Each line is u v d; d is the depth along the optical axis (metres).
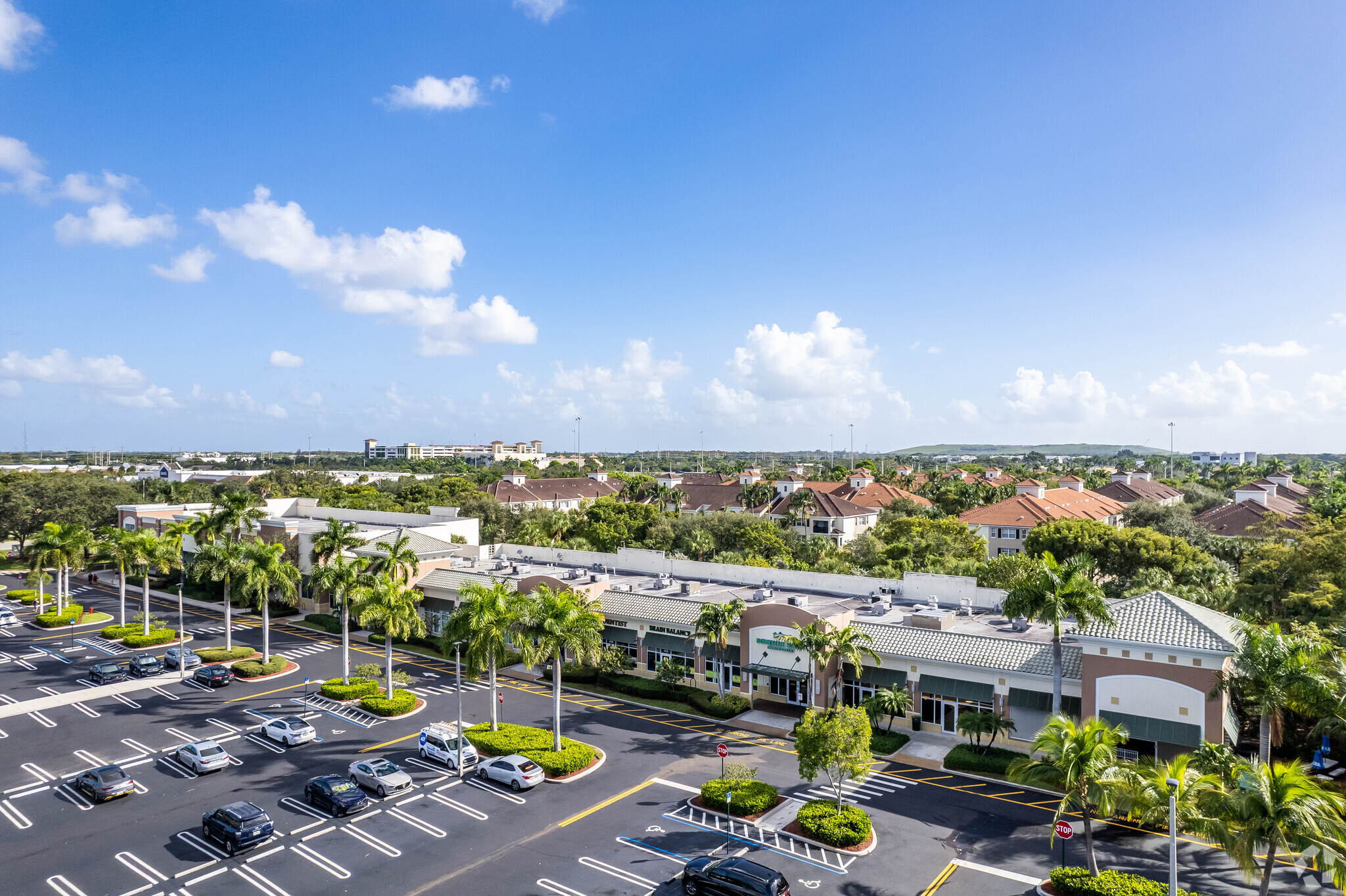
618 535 108.00
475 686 59.66
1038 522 109.12
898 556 89.56
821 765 35.16
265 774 41.88
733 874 28.58
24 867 31.78
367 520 112.81
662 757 44.94
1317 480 190.75
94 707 53.53
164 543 75.75
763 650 55.38
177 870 31.58
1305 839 24.17
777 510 142.62
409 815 36.72
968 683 47.75
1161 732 40.12
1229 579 64.00
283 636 75.62
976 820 36.56
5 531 119.56
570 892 29.91
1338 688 36.47
